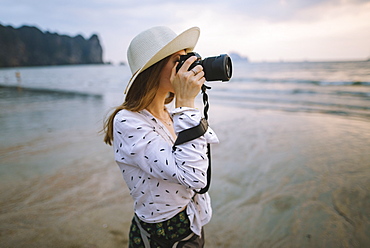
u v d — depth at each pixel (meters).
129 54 1.01
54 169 3.53
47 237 2.17
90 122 6.54
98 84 24.53
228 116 7.27
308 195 2.80
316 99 10.01
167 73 0.94
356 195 2.74
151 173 0.86
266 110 8.19
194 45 1.06
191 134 0.82
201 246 1.10
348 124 5.91
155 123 0.98
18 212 2.52
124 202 2.72
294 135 5.08
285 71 34.34
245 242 2.15
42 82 27.94
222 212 2.57
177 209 0.98
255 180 3.21
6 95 14.10
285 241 2.14
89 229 2.28
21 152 4.21
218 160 3.89
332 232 2.21
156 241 1.00
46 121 6.73
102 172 3.44
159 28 0.97
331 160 3.72
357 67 34.53
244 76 26.22
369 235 2.14
